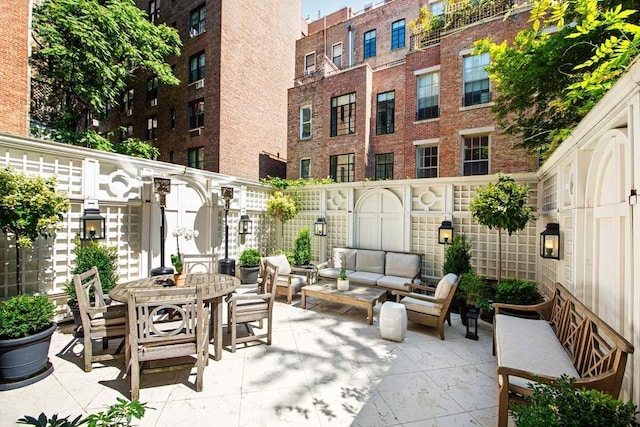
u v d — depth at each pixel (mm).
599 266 3043
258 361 3752
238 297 4023
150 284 4133
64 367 3549
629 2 4047
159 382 3240
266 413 2752
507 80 5605
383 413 2768
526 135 6328
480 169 9086
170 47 12164
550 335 3424
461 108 9195
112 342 4266
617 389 2051
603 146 2904
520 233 6137
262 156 14023
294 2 16375
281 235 9789
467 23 9469
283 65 15461
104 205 5520
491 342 4441
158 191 5898
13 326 3143
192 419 2654
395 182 7566
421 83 10719
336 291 5617
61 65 9344
